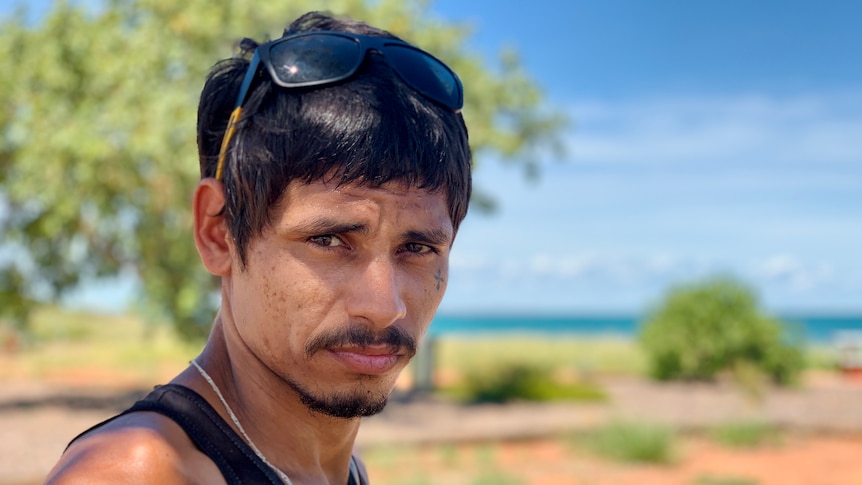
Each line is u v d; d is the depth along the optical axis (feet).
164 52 36.60
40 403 42.04
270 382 3.84
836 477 32.19
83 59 37.83
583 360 75.56
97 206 39.14
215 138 4.01
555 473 31.50
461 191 3.92
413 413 44.39
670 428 37.11
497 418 43.57
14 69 39.19
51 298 44.80
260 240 3.61
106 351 87.81
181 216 38.86
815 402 53.01
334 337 3.51
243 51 4.48
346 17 4.59
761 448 38.17
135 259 42.01
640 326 67.46
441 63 3.97
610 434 35.53
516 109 48.34
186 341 41.98
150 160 36.65
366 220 3.51
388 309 3.48
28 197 39.24
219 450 3.50
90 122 36.68
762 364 59.36
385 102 3.63
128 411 3.46
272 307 3.59
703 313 62.54
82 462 3.09
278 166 3.52
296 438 3.98
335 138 3.49
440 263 3.82
